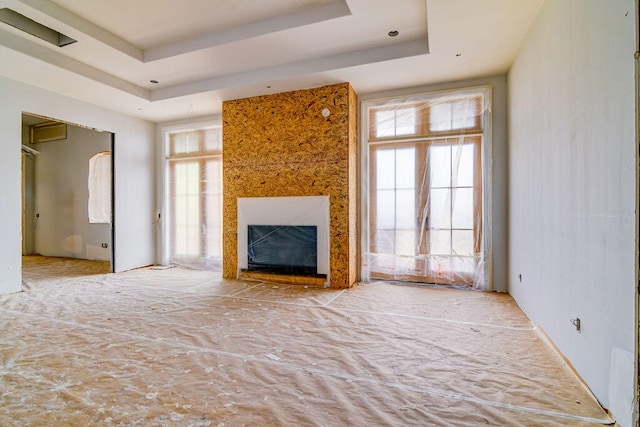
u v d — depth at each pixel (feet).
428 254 14.25
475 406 5.54
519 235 11.07
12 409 5.39
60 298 12.33
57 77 12.91
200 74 14.01
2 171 12.87
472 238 13.61
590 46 5.93
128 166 18.17
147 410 5.40
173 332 8.89
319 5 10.12
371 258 15.08
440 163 14.03
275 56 12.42
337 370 6.81
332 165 13.96
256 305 11.41
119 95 15.01
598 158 5.65
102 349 7.77
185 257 19.21
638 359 4.58
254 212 15.30
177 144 19.38
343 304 11.49
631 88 4.69
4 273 12.96
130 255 18.30
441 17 8.96
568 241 6.89
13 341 8.20
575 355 6.57
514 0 8.27
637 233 4.57
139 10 10.16
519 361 7.18
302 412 5.38
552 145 7.81
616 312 5.09
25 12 9.43
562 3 7.18
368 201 15.07
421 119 14.26
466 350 7.75
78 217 22.44
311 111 14.26
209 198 18.58
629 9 4.72
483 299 12.06
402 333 8.82
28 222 23.81
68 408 5.44
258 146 15.25
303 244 14.48
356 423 5.10
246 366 6.97
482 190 13.39
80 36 10.80
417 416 5.28
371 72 12.66
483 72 12.72
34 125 23.67
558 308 7.48
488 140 13.14
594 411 5.40
